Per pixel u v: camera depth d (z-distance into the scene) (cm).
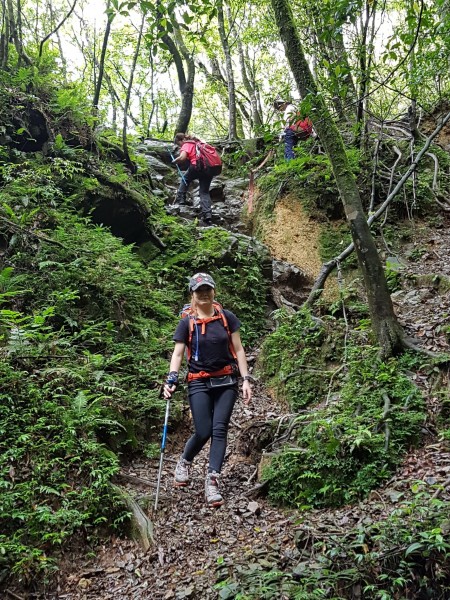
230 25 1442
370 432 399
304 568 288
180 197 961
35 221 650
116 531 369
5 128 753
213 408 391
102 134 882
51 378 463
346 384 488
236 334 402
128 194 764
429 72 725
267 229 910
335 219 940
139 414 496
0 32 896
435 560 272
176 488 421
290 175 926
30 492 359
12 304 557
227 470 451
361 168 949
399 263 788
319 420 416
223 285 754
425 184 937
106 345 570
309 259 884
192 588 304
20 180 688
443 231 881
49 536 344
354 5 498
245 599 266
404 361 480
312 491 384
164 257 767
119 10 494
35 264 606
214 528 370
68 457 397
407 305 610
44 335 498
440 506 296
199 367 390
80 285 605
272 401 559
